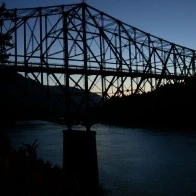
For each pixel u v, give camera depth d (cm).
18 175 575
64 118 3186
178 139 6644
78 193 688
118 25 4031
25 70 2891
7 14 3145
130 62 4056
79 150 3222
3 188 545
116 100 3662
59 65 3197
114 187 3041
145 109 8106
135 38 4359
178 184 3073
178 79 5356
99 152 5288
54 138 7412
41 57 3188
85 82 3316
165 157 4550
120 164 4147
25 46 3128
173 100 8400
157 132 8125
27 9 3253
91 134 3222
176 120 8512
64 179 686
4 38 3039
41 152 5244
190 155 4622
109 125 9994
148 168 3834
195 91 8538
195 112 8450
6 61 3003
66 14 3378
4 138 1838
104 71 3516
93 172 3158
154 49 4750
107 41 3778
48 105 2983
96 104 3412
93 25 3616
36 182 575
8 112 2880
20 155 651
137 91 4088
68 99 3153
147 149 5438
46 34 3284
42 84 2966
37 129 10025
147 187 3009
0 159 608
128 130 8831
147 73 4281
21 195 548
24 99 2847
